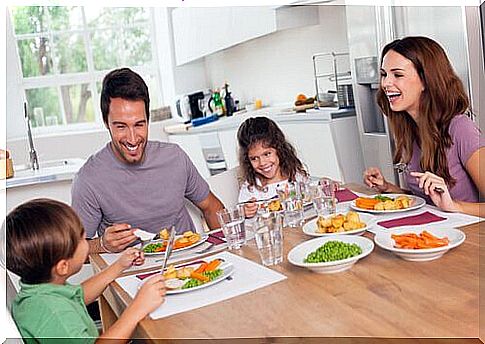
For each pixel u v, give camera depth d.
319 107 3.77
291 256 1.55
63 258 1.47
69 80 5.34
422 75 2.03
